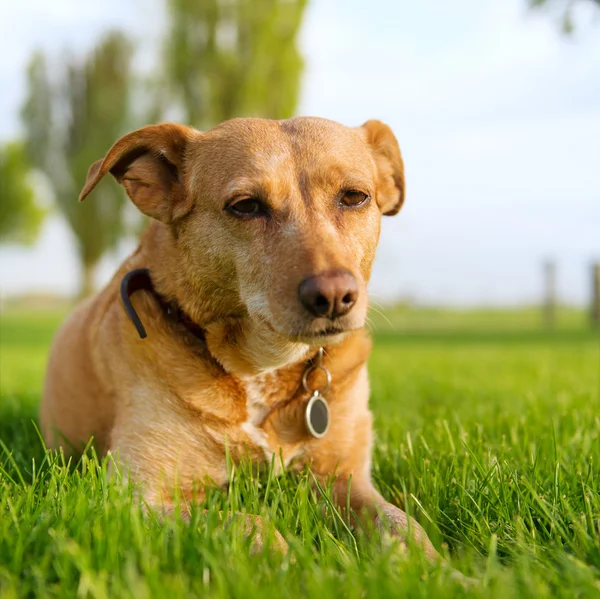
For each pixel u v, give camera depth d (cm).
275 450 62
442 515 54
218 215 60
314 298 53
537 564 44
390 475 67
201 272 61
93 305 73
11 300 966
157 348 62
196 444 61
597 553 45
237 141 61
